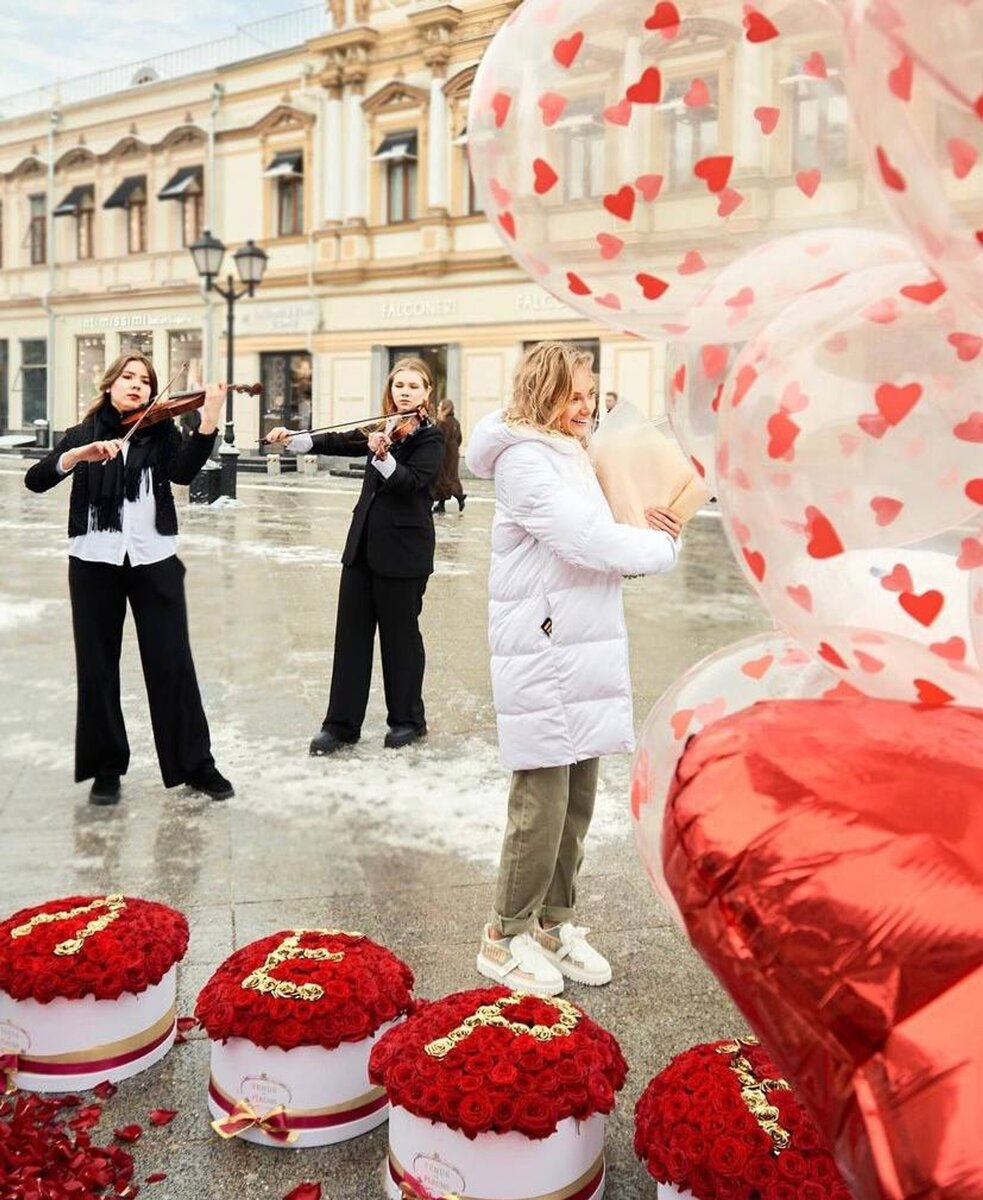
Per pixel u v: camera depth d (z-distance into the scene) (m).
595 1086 1.76
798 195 1.12
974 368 0.95
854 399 0.98
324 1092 1.99
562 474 2.34
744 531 1.09
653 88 1.14
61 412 32.34
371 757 4.55
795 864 0.79
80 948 2.17
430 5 24.73
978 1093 0.72
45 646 6.54
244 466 25.64
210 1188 1.89
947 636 1.02
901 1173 0.74
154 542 3.83
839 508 1.01
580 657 2.43
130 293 30.44
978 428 0.96
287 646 6.68
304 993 2.01
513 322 24.92
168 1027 2.28
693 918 0.85
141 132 29.83
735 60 1.11
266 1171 1.94
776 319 1.05
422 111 25.28
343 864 3.40
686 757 0.91
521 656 2.45
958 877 0.76
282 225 27.98
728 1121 1.64
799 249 1.15
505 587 2.46
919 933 0.75
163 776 4.00
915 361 0.96
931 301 0.95
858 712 0.89
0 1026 2.15
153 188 29.78
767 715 0.91
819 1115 0.82
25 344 33.22
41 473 3.74
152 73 30.77
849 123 1.08
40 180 32.16
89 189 31.09
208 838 3.61
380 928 2.95
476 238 25.17
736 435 1.05
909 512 0.99
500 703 2.49
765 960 0.80
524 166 1.23
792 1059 0.82
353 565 4.61
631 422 2.30
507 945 2.61
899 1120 0.74
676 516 2.27
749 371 1.04
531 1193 1.73
